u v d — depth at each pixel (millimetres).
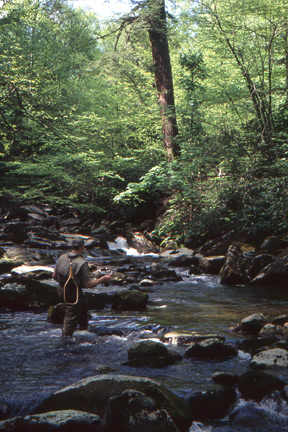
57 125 14164
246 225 13367
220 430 3445
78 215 20984
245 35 15766
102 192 20156
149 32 19266
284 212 12477
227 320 6699
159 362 4723
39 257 12586
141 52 22203
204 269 11711
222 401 3779
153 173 15391
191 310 7406
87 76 23766
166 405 3391
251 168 13742
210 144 15055
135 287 9391
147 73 21578
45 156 19906
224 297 8594
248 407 3756
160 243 17016
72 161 19703
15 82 12453
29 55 22609
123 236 17969
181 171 15102
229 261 10664
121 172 20109
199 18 15516
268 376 4043
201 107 17406
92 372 4516
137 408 3139
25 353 5160
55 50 24062
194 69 17391
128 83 21938
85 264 5945
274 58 15961
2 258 12078
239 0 14719
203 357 4965
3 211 21062
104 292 8742
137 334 5961
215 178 14938
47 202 22422
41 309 7484
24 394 3922
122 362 4832
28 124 16109
